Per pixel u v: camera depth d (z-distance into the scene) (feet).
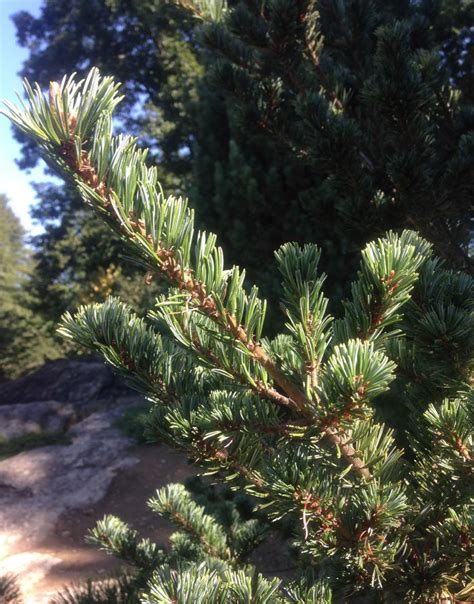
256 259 19.83
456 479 5.12
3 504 29.14
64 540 25.36
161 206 3.72
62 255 73.00
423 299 5.07
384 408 8.03
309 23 12.44
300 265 4.37
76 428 39.93
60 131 3.29
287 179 19.43
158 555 9.53
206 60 23.03
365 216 11.52
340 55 14.61
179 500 9.66
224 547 9.80
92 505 28.60
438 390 5.83
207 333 4.47
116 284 66.18
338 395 4.13
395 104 10.71
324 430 4.47
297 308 4.38
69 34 65.10
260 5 12.75
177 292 4.18
